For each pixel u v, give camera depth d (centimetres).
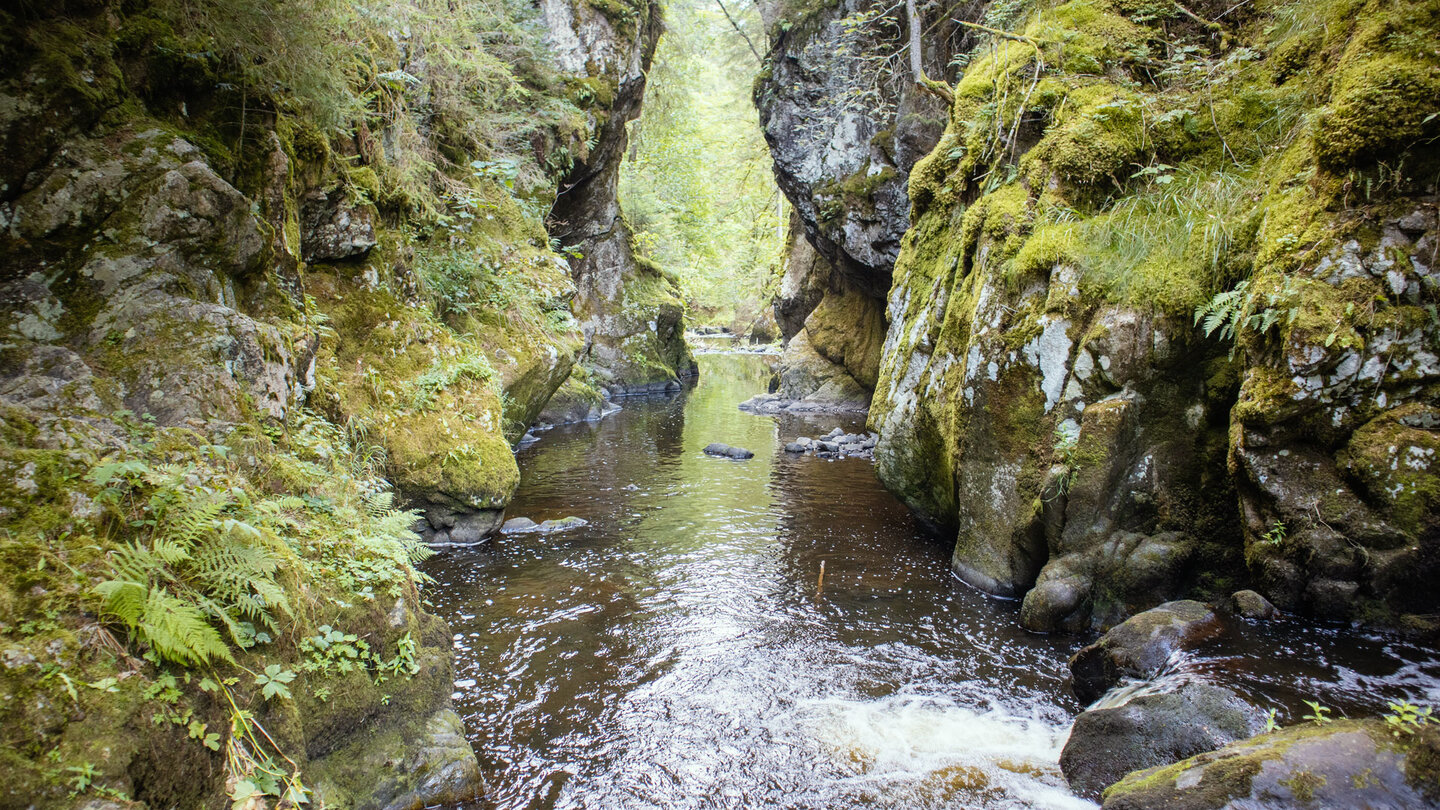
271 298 528
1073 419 564
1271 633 436
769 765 404
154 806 243
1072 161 605
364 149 774
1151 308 530
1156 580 527
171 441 358
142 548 278
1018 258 600
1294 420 439
